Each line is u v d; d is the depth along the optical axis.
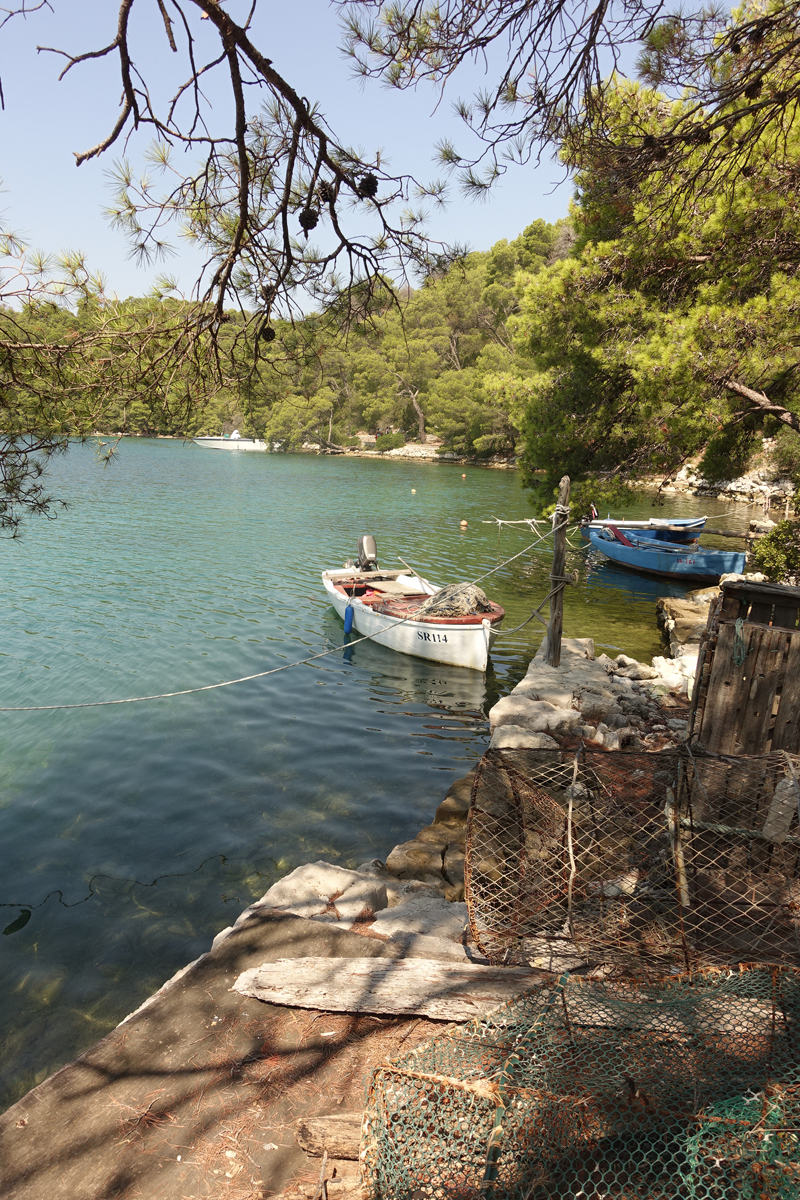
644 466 13.23
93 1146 3.16
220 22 3.60
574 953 4.25
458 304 61.72
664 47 5.95
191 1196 2.94
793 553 12.97
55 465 49.06
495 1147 2.48
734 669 5.23
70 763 9.32
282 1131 3.22
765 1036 3.39
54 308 4.73
